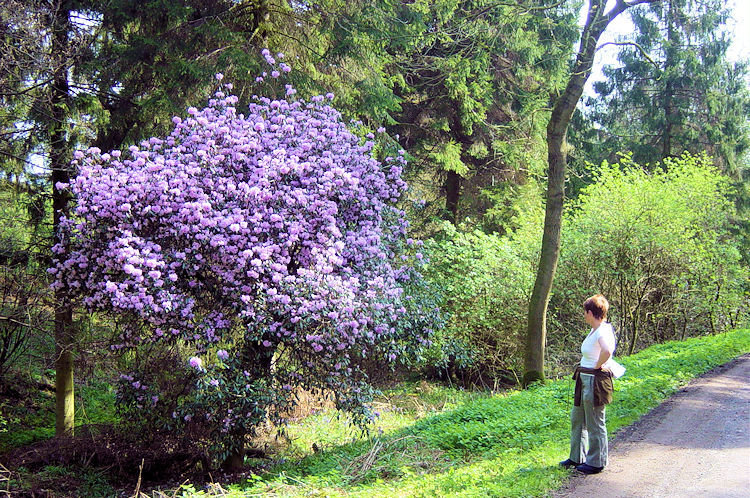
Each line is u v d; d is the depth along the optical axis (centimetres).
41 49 1062
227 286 972
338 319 930
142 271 923
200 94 1366
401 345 1048
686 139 2881
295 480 774
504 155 2205
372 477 781
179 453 1031
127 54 1329
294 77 1409
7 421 1293
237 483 943
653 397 984
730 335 1789
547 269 1345
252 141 1043
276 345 977
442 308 1722
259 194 978
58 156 1148
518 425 892
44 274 1065
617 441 754
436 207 2331
